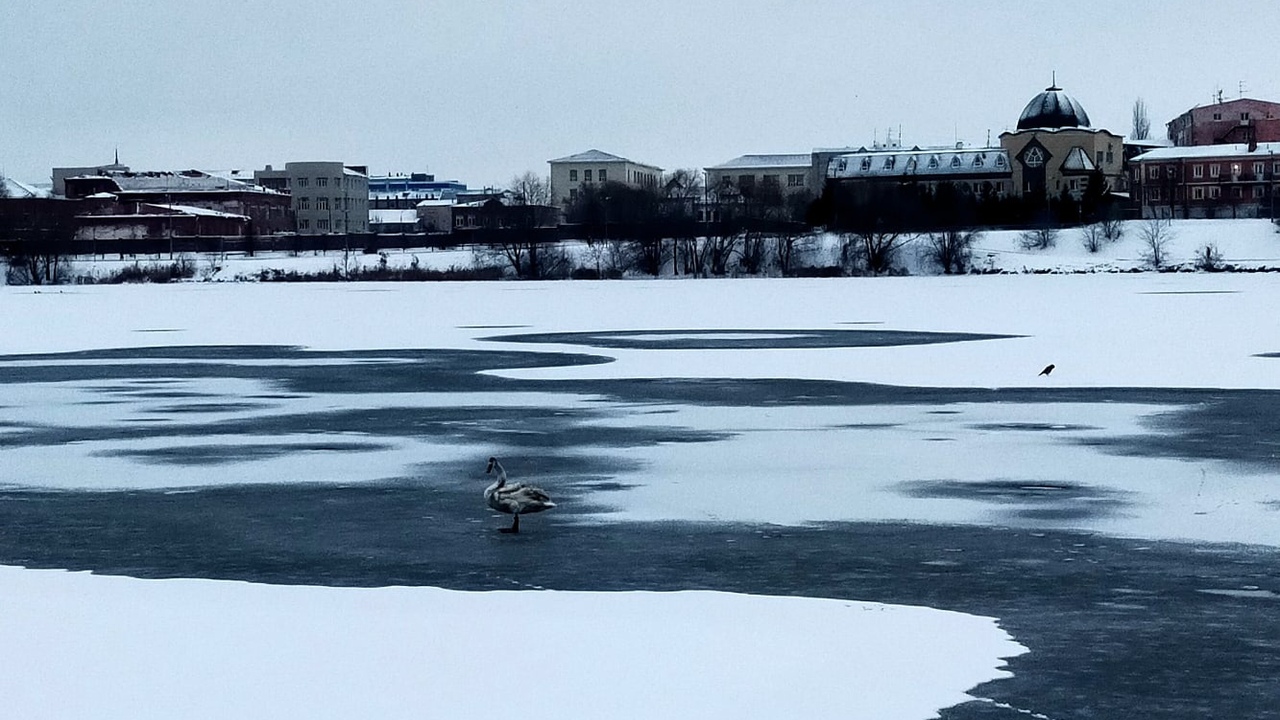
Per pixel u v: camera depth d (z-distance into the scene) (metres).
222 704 14.29
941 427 35.38
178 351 63.72
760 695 14.57
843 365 52.66
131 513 25.00
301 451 32.28
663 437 34.00
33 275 163.12
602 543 22.27
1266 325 70.81
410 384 47.66
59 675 15.20
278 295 122.12
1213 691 14.82
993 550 21.56
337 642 16.42
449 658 15.80
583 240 182.38
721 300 106.94
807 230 172.25
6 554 21.80
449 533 23.14
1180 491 26.27
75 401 43.06
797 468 29.28
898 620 17.45
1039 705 14.39
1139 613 17.88
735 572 20.28
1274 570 20.14
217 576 20.27
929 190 186.38
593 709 14.14
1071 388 44.06
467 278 159.50
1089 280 133.00
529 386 46.56
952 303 97.50
